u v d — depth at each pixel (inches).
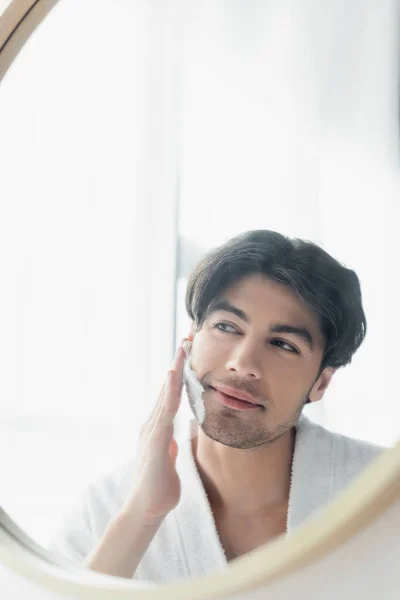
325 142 22.8
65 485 31.1
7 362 34.8
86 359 31.4
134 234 29.9
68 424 31.6
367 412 20.6
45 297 33.7
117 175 31.1
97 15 33.0
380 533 21.4
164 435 27.1
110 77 32.1
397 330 20.1
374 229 21.0
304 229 23.0
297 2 24.4
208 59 27.7
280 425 22.9
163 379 27.7
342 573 22.1
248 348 24.2
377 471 20.0
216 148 26.6
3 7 38.3
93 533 29.3
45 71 35.3
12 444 33.6
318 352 22.1
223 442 24.6
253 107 25.5
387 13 21.6
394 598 21.0
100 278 31.4
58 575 29.2
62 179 34.0
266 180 24.5
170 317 27.8
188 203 27.4
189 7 28.8
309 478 21.9
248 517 23.5
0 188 36.9
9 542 32.6
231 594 23.2
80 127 33.4
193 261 26.9
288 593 23.3
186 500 25.7
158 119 29.4
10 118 36.8
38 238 34.7
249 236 24.7
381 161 21.2
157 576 26.1
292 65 24.3
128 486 28.2
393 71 21.2
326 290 22.0
